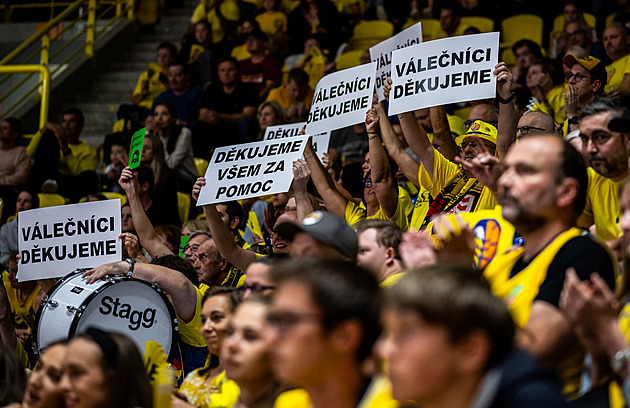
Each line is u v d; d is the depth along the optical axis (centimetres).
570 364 339
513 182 369
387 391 302
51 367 406
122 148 1246
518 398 243
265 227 786
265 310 385
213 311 479
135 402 407
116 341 407
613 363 300
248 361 382
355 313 295
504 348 253
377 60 761
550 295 347
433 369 251
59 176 1284
